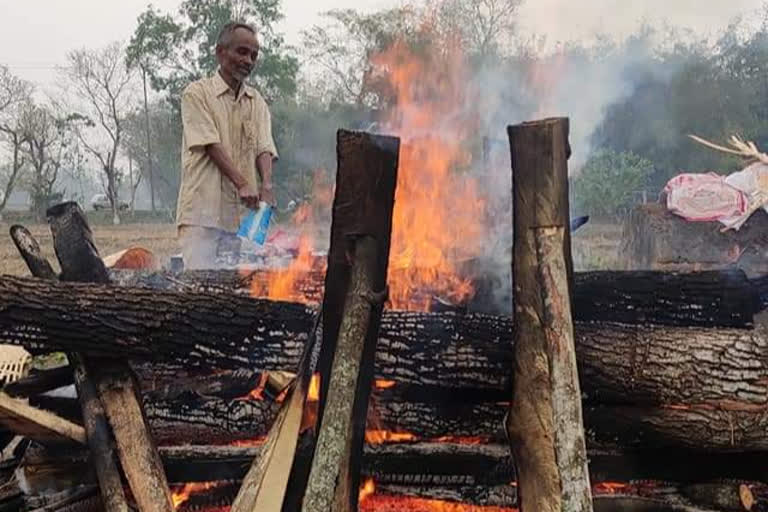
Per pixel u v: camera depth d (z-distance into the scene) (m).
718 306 3.10
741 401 2.49
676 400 2.53
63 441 2.75
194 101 4.76
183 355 2.67
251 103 5.03
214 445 2.87
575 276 3.16
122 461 2.52
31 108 41.66
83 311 2.62
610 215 14.79
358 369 2.30
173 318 2.64
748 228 6.87
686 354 2.53
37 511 2.57
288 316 2.70
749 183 6.81
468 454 2.67
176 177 45.03
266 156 5.06
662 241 6.99
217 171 4.82
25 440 3.25
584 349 2.56
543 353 2.35
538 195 2.43
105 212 42.88
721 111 15.78
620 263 8.28
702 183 7.00
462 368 2.61
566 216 2.45
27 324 2.59
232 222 4.89
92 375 2.74
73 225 3.25
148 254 5.50
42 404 2.99
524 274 2.43
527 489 2.27
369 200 2.45
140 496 2.42
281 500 2.27
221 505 2.79
